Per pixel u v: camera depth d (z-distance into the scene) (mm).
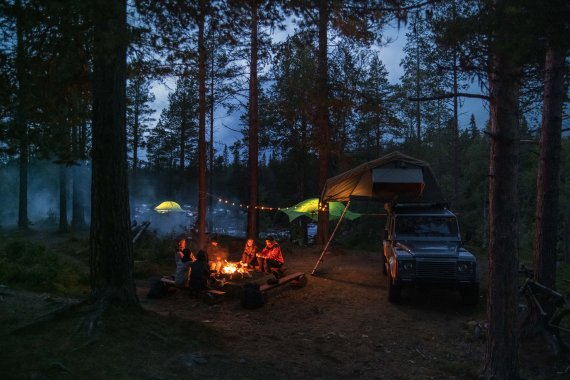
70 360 4926
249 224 19016
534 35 4727
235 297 10266
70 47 5812
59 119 7082
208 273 10312
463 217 37156
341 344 7371
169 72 8875
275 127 26422
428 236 11430
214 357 5824
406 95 24062
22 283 8922
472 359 6836
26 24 5320
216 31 7473
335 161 22750
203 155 17656
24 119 6605
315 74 17812
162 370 5105
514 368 5625
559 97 7371
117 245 6613
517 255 5703
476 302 10016
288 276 11461
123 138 6754
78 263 14875
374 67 22609
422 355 7090
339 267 14906
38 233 28031
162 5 6223
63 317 6051
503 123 5641
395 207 12570
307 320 8773
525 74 5801
